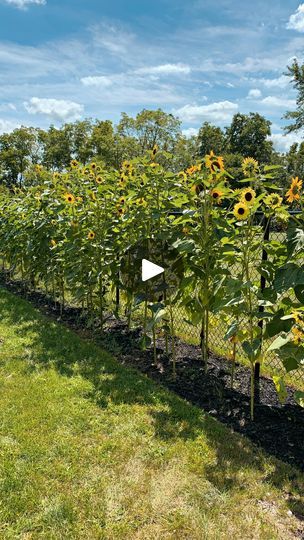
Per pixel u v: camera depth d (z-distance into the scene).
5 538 1.89
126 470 2.35
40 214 5.65
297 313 2.62
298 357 2.57
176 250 3.58
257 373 3.46
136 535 1.92
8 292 6.76
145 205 3.86
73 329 4.93
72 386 3.32
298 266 2.50
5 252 7.49
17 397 3.13
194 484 2.25
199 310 3.43
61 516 2.01
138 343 4.39
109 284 4.72
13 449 2.51
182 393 3.34
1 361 3.82
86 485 2.23
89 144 35.75
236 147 43.97
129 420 2.85
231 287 2.73
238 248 3.03
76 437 2.65
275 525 1.99
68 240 4.73
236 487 2.23
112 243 4.23
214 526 1.97
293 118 27.58
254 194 2.75
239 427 2.85
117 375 3.56
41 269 5.74
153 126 35.88
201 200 3.23
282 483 2.27
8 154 40.25
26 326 4.88
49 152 38.91
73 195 4.89
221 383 3.50
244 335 3.01
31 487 2.20
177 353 4.17
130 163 4.23
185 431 2.74
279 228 3.14
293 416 2.97
